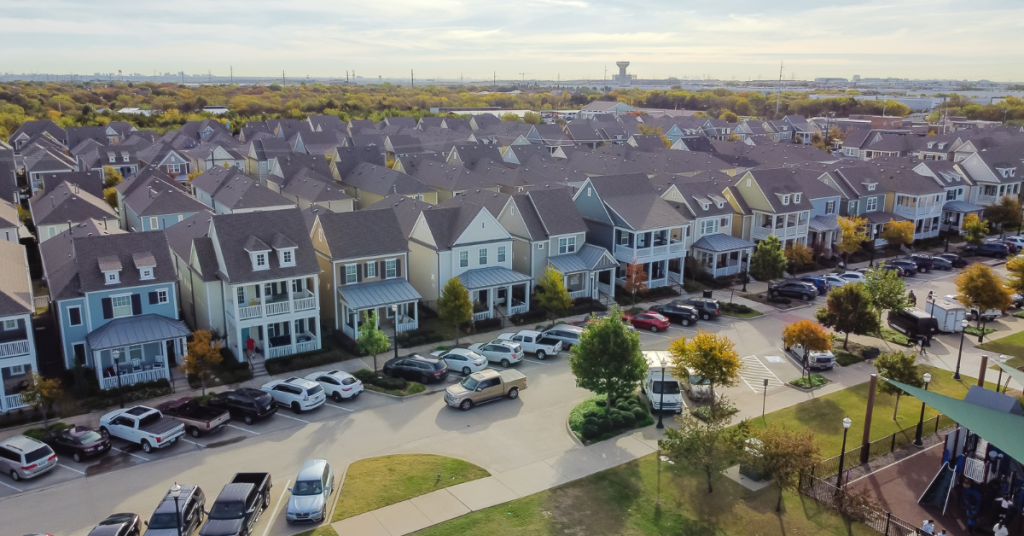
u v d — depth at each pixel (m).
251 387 42.50
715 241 69.81
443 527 27.53
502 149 129.88
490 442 35.19
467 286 53.88
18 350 38.69
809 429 36.56
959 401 29.89
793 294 61.38
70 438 33.66
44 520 28.55
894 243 77.56
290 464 33.09
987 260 76.94
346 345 48.72
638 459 33.44
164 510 26.61
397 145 132.75
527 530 27.41
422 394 41.47
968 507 28.19
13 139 147.75
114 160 116.56
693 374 40.59
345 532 27.19
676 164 102.62
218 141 135.12
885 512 27.84
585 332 37.34
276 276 46.19
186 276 51.66
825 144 168.50
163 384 42.16
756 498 30.05
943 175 91.06
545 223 60.03
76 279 43.25
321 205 80.12
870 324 47.59
